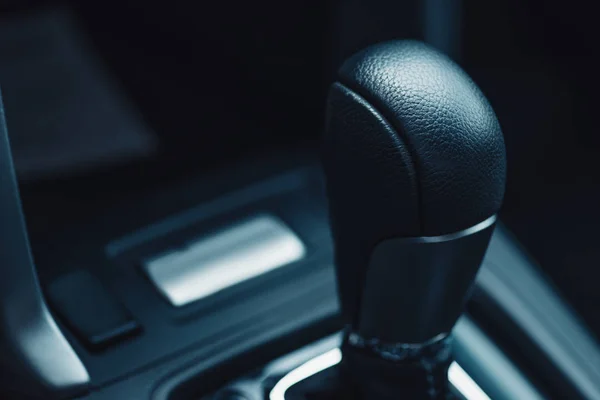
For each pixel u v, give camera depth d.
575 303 1.19
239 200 0.75
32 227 0.89
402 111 0.46
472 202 0.47
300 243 0.69
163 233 0.71
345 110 0.47
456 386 0.59
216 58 1.17
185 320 0.62
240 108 1.08
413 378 0.54
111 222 0.73
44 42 1.17
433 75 0.47
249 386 0.59
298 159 0.79
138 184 0.96
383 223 0.48
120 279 0.66
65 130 0.99
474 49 1.41
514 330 0.64
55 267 0.68
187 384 0.59
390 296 0.51
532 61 1.41
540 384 0.63
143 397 0.57
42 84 1.06
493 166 0.47
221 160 1.00
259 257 0.68
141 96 1.10
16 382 0.55
